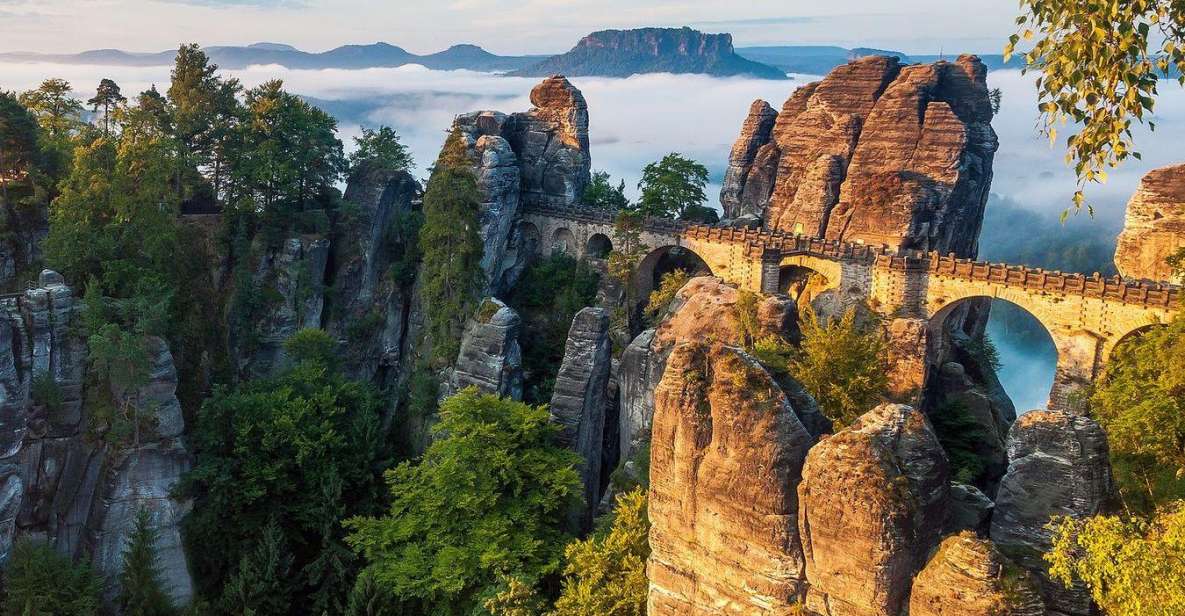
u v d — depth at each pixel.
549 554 52.91
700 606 30.19
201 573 67.81
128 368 64.00
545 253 104.25
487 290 94.81
